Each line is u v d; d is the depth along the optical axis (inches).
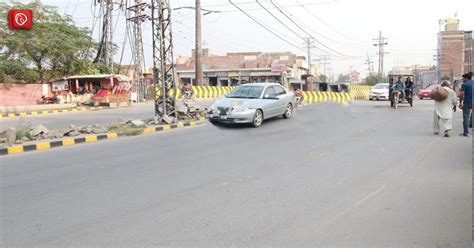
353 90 1589.6
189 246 169.6
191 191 248.5
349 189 246.8
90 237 181.6
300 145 407.2
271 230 184.9
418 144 404.5
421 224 188.5
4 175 305.6
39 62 1258.6
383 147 389.1
